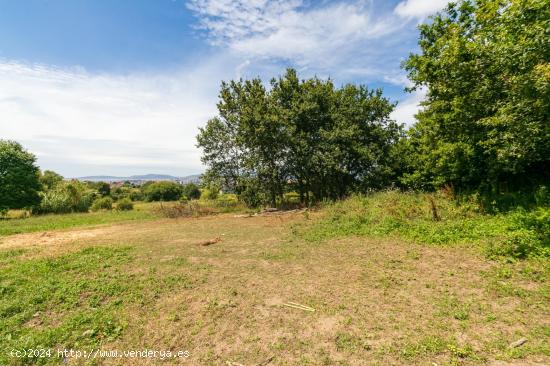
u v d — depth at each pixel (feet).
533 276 16.39
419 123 47.98
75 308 16.19
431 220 29.58
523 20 21.16
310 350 11.57
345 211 38.40
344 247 25.77
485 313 13.35
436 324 12.71
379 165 60.08
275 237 32.35
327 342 12.02
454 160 35.60
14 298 17.37
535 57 19.85
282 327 13.38
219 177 69.97
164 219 57.93
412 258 21.43
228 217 55.21
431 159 40.63
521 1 20.63
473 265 19.12
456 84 29.35
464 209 30.27
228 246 29.14
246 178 67.00
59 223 55.06
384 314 13.88
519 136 22.79
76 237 38.40
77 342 12.77
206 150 69.41
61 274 21.35
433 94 35.06
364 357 10.89
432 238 24.99
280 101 68.13
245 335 12.93
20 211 97.14
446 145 35.94
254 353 11.64
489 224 25.08
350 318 13.62
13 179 81.76
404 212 32.55
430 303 14.64
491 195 31.78
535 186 29.27
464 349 10.78
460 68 28.17
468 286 16.19
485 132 29.19
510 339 11.35
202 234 36.65
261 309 15.15
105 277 20.45
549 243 19.22
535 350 10.55
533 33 19.52
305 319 13.92
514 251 19.65
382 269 19.76
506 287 15.46
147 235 37.60
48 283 19.29
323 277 19.08
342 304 15.08
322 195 70.44
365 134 62.28
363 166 63.05
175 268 22.07
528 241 19.79
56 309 16.01
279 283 18.43
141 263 23.65
